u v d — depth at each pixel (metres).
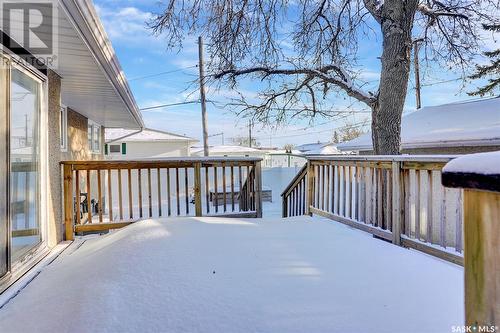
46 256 3.52
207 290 2.14
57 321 1.91
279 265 2.60
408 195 3.35
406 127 8.49
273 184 15.12
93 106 6.81
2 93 2.74
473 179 0.77
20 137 3.19
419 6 6.97
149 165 4.70
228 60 6.89
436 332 1.70
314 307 1.96
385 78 5.83
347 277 2.39
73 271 2.73
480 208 0.78
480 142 5.89
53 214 3.97
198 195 4.85
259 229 3.74
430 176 3.09
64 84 4.82
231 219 4.29
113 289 2.13
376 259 2.77
